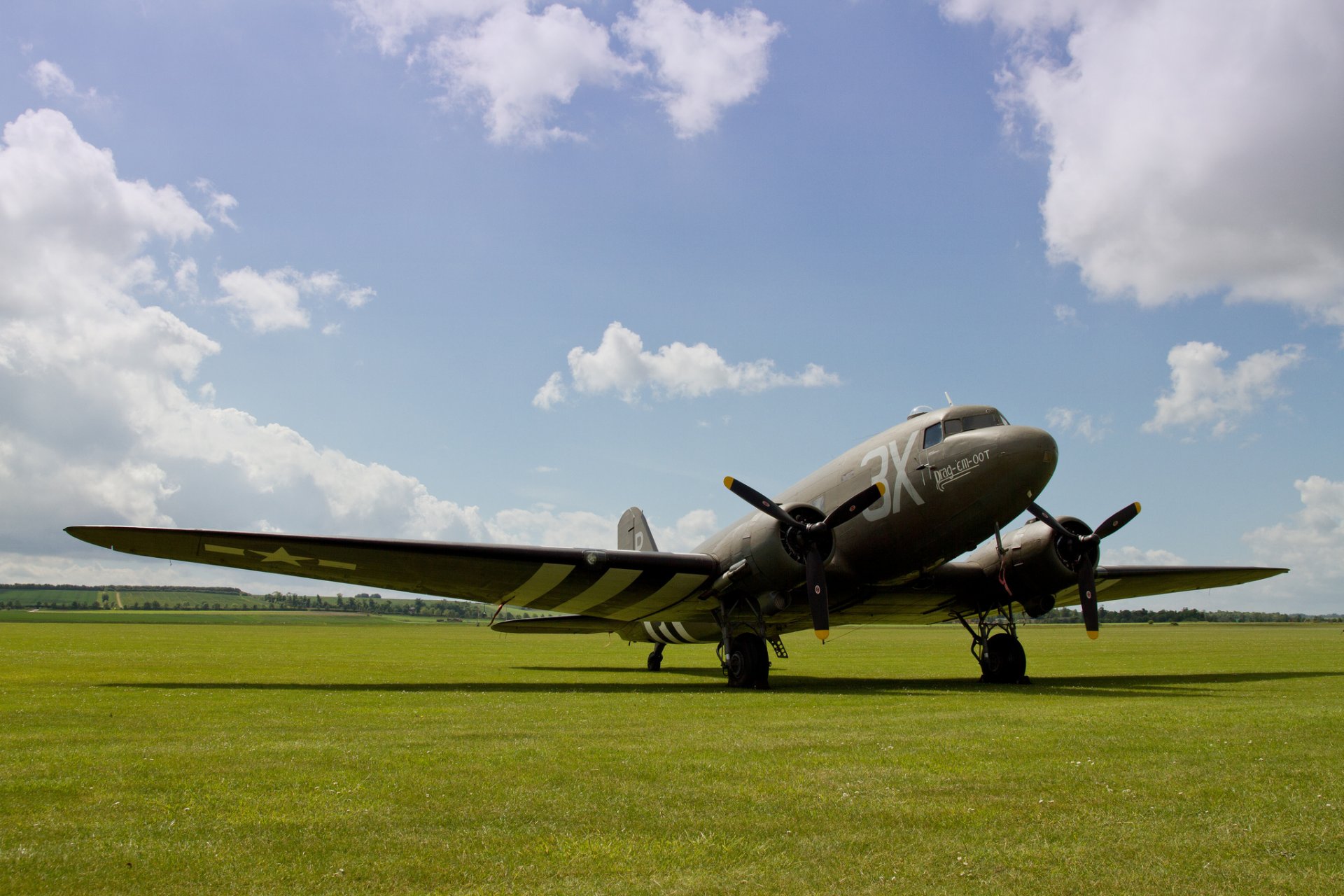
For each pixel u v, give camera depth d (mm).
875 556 15438
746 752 6832
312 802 5086
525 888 3631
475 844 4250
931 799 5180
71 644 32219
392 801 5133
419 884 3678
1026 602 17156
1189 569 20484
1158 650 33844
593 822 4648
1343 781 5672
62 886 3635
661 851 4145
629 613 18000
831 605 17125
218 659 22547
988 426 14719
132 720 9094
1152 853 4113
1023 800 5156
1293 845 4238
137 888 3615
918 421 15336
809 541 14117
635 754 6766
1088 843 4273
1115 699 11914
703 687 14633
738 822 4652
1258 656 28406
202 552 13867
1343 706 10719
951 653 32031
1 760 6484
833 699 12031
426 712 9961
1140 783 5613
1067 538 16344
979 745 7207
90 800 5133
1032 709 10344
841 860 4004
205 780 5715
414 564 14484
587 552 14430
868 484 15586
